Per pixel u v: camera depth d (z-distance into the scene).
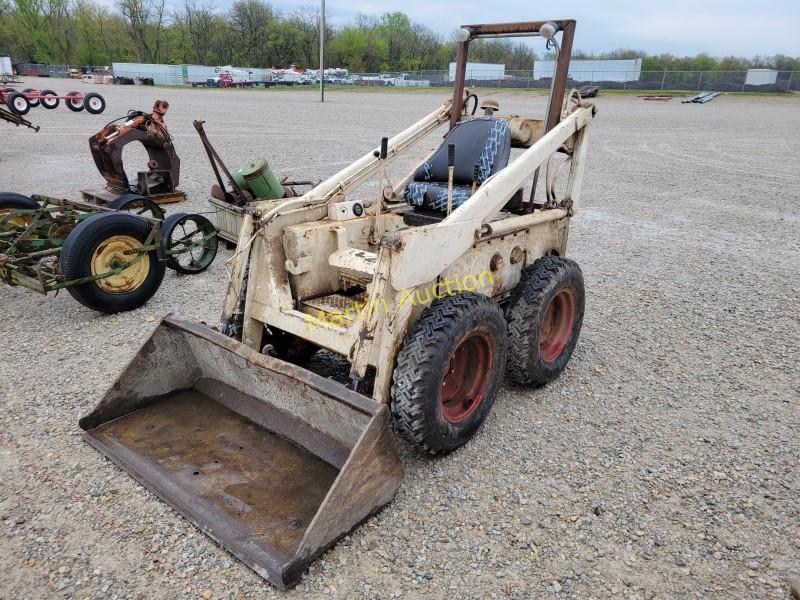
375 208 4.16
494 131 3.99
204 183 10.99
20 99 19.09
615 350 4.94
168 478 3.04
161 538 2.76
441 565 2.67
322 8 32.75
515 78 49.88
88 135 16.88
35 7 73.81
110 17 77.62
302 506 2.84
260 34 74.06
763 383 4.47
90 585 2.51
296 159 13.51
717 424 3.90
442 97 40.34
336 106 30.19
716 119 26.64
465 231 3.26
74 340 4.79
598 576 2.66
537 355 3.93
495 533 2.87
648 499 3.16
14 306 5.50
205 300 5.70
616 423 3.86
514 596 2.53
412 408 2.97
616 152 16.44
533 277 3.91
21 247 5.38
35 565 2.60
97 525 2.82
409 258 2.94
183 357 3.65
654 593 2.58
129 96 32.84
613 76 53.09
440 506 3.03
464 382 3.48
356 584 2.55
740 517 3.06
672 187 11.92
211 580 2.55
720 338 5.24
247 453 3.19
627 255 7.61
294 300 3.55
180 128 18.84
